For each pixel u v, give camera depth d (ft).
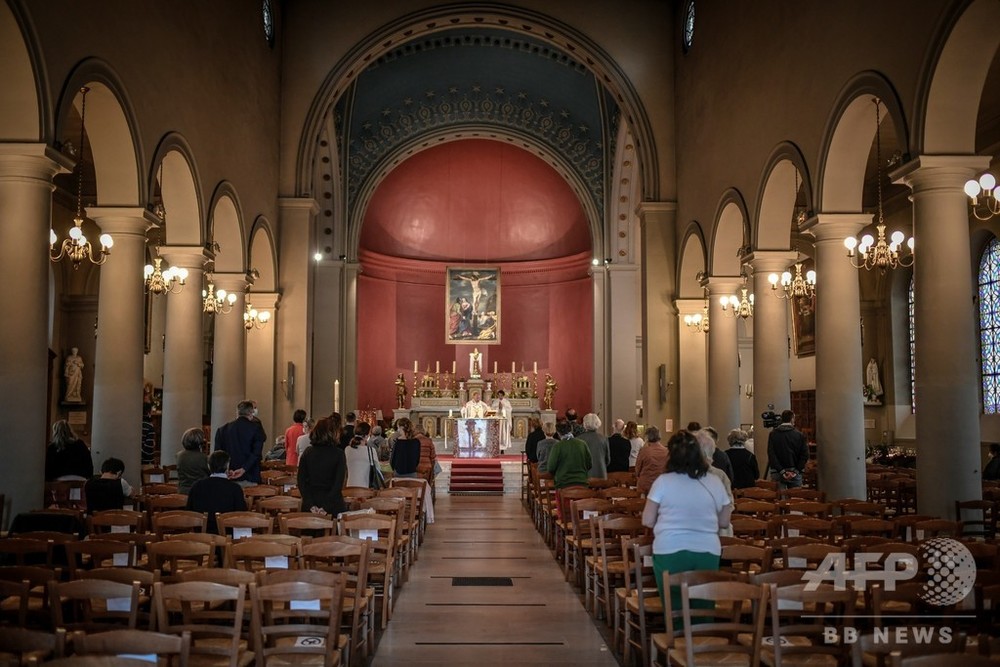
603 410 94.99
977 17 30.83
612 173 94.73
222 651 17.20
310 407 69.51
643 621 22.02
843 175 42.45
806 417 89.40
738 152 55.67
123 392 41.19
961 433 33.91
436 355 113.91
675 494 20.48
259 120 63.82
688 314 68.69
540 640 26.76
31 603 22.29
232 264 58.85
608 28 72.28
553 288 112.37
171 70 45.24
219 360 59.11
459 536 50.21
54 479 35.65
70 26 33.81
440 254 113.80
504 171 110.63
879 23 36.78
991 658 11.89
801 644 19.98
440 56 90.68
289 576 17.92
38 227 32.32
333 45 71.05
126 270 41.37
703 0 64.18
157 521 25.18
